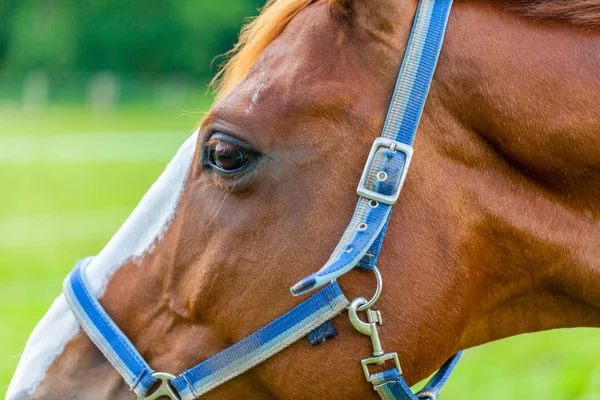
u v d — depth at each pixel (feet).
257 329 5.98
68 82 144.25
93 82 128.67
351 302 5.78
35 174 52.90
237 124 5.85
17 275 26.66
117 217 36.88
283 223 5.86
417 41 5.79
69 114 101.65
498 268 6.09
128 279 6.49
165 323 6.35
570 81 5.75
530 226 5.92
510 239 5.98
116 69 154.40
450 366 6.82
